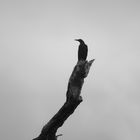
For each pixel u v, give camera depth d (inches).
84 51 1498.5
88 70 1496.1
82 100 1494.8
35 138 1507.1
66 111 1492.4
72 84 1493.6
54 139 1505.9
